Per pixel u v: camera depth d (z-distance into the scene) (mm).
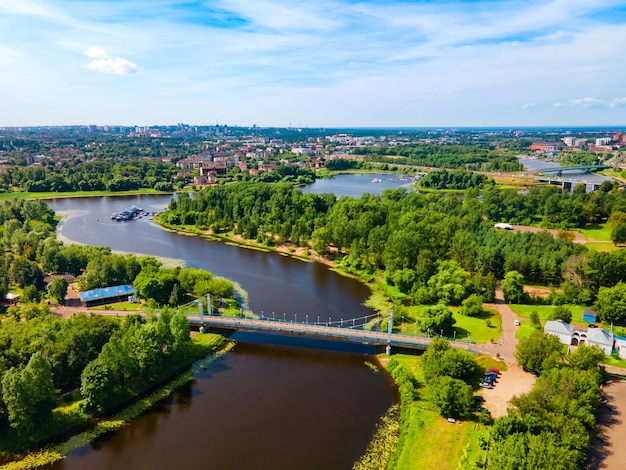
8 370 118375
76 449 115062
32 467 108812
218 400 135500
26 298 190250
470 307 183875
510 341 162875
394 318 184500
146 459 111625
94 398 126000
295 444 116875
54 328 146500
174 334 150125
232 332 179375
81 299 192750
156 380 143875
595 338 154875
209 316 179000
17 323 152750
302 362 157625
